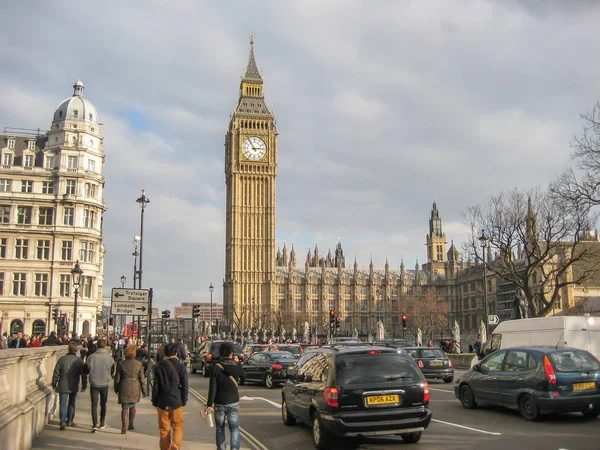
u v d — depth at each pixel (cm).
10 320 7412
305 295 18025
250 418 2172
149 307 3281
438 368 3619
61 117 8212
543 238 5678
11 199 7625
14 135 8131
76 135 8150
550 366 1925
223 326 16488
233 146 17450
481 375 2233
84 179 8006
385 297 18788
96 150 8344
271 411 2370
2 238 7538
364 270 19912
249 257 17125
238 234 17162
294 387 1845
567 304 9644
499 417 2069
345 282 18700
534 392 1944
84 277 7812
